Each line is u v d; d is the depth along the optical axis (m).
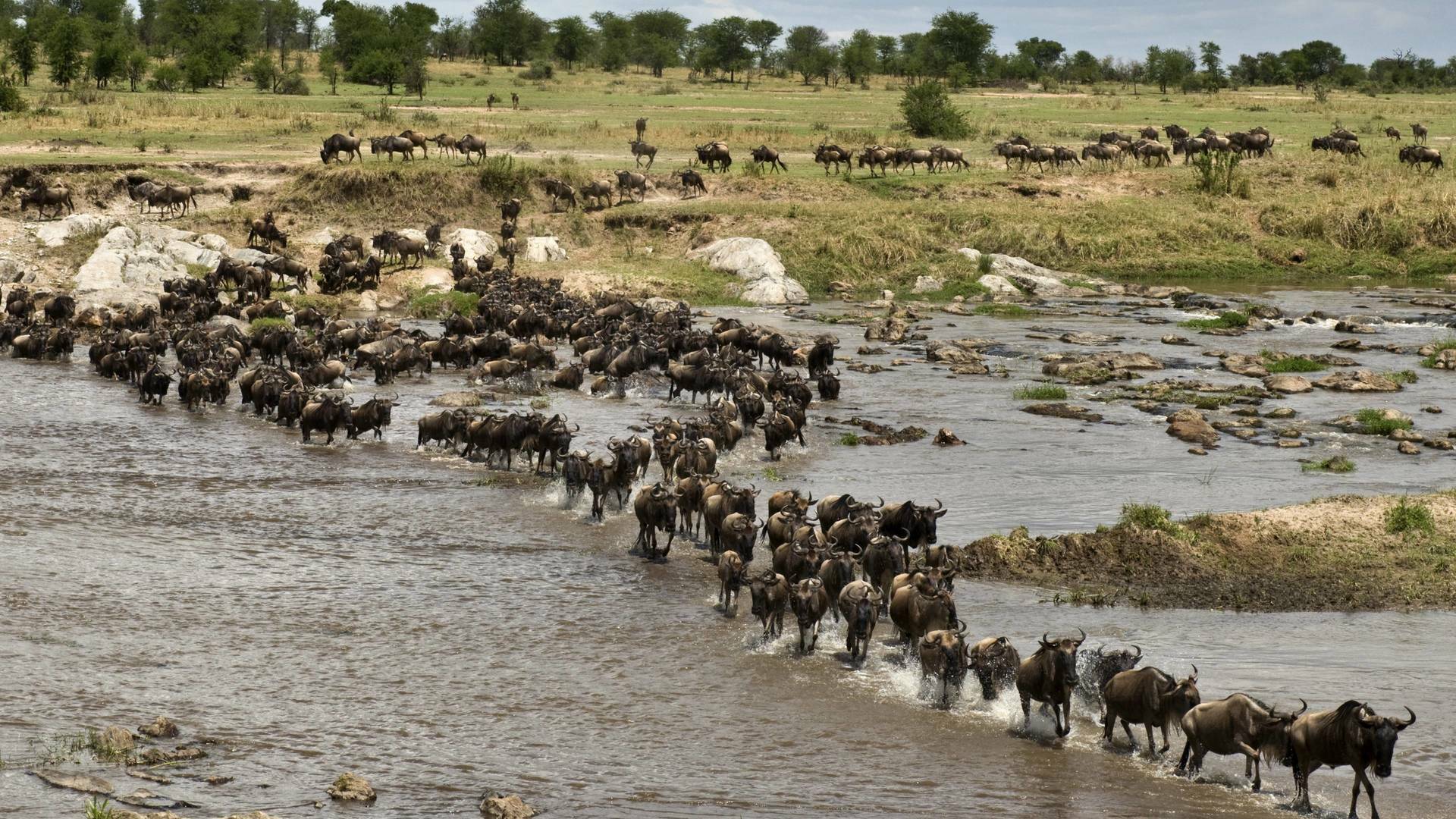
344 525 49.41
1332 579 42.84
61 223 112.38
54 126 155.00
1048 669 30.73
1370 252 131.50
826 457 61.34
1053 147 149.00
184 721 31.12
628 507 52.69
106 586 41.22
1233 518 46.75
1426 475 57.44
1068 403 73.81
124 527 48.03
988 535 48.03
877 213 128.12
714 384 73.44
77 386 76.69
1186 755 29.39
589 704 33.00
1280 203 137.75
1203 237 132.12
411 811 26.59
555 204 129.12
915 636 36.00
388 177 126.81
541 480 57.12
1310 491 54.47
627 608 40.66
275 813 26.16
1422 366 85.31
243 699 32.69
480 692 33.69
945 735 31.36
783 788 28.17
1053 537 47.09
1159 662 35.28
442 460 60.50
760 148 142.12
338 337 85.06
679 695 33.72
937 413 72.06
